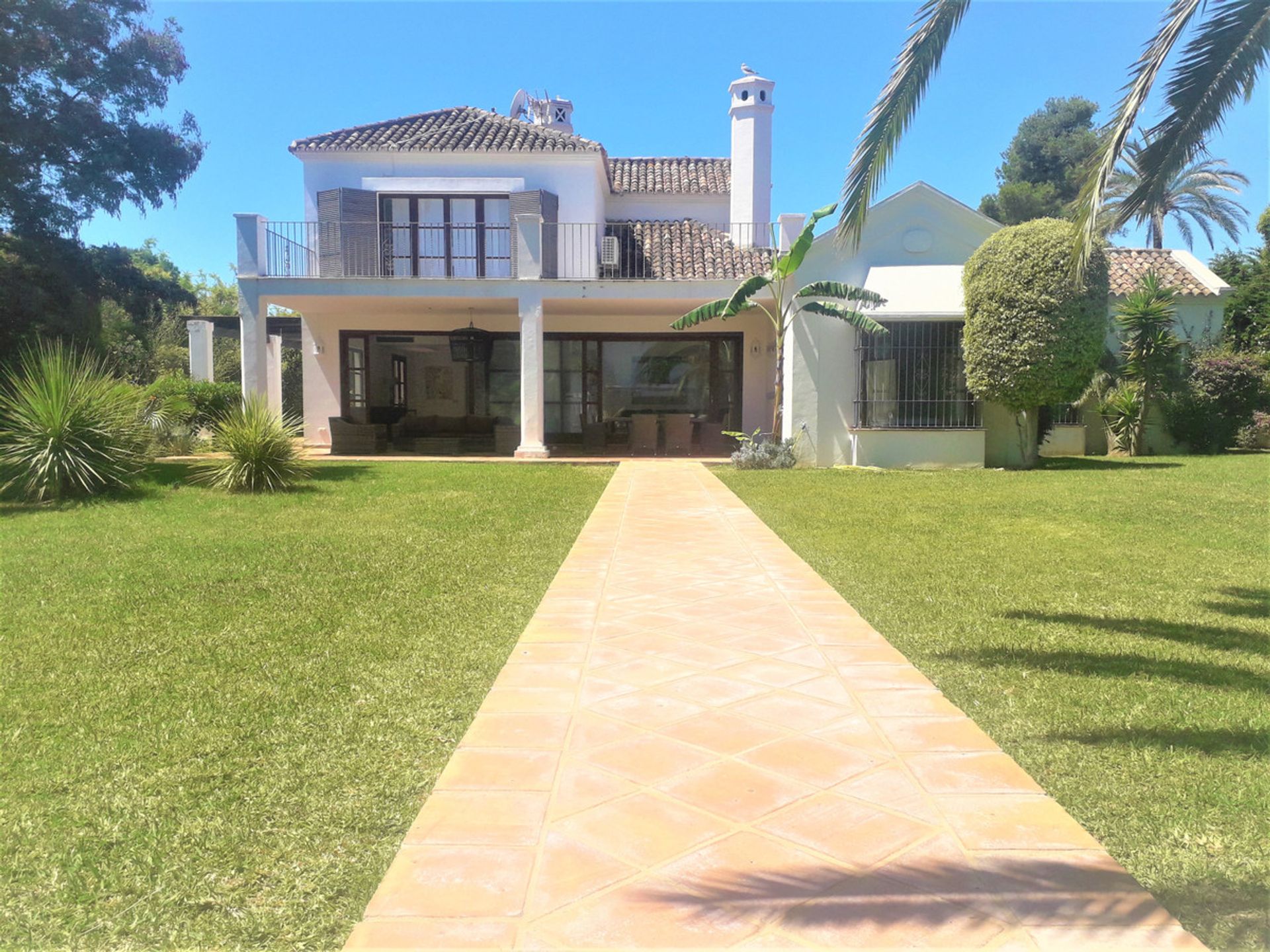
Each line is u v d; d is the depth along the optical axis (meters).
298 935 2.25
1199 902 2.34
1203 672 4.26
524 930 2.20
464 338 18.00
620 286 16.27
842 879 2.41
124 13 17.97
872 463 15.27
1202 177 27.02
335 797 2.98
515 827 2.72
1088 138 37.75
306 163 17.95
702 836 2.66
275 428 11.80
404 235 18.20
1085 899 2.31
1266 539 7.89
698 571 6.64
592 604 5.62
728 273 17.66
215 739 3.46
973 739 3.41
